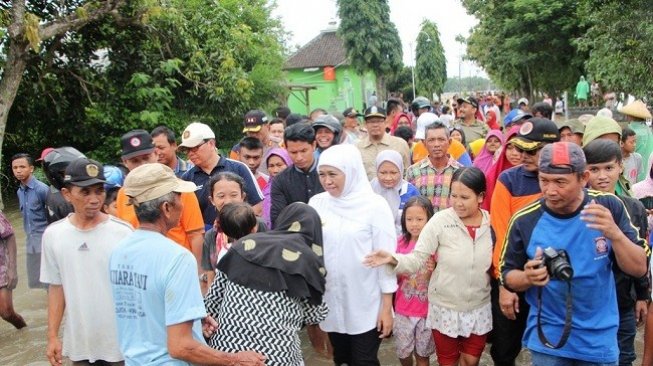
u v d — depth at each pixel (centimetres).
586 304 309
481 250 413
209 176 519
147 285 284
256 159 614
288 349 325
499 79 3259
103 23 1470
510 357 438
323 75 4659
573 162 290
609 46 1319
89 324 373
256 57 2044
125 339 298
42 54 1418
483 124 971
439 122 574
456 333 414
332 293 404
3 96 1206
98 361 381
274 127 837
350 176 402
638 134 710
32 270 701
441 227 418
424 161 589
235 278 323
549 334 319
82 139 1605
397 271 400
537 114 802
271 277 319
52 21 1291
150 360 286
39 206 691
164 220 296
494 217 421
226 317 324
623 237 288
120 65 1563
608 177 399
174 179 300
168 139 534
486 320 417
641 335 557
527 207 326
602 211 288
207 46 1648
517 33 2359
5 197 1485
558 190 295
